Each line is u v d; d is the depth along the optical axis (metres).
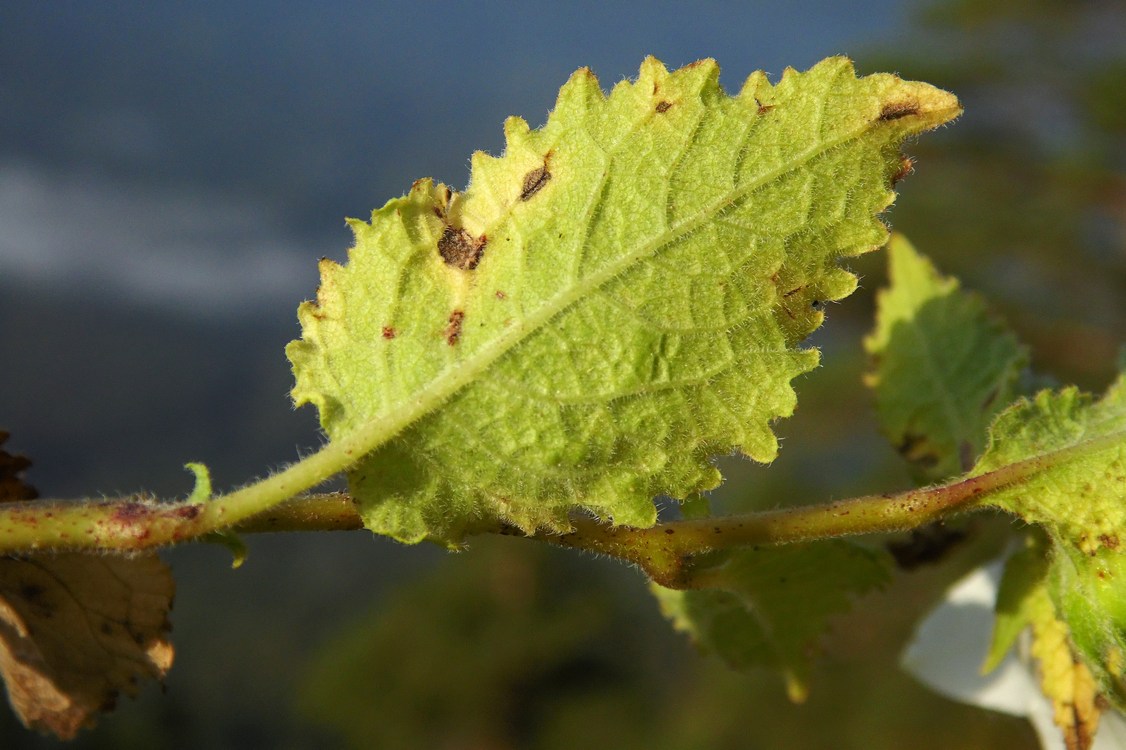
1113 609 0.13
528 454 0.13
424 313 0.13
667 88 0.13
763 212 0.13
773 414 0.13
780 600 0.15
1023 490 0.13
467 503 0.13
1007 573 0.15
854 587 0.15
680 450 0.13
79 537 0.13
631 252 0.13
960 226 0.76
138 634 0.14
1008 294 0.72
